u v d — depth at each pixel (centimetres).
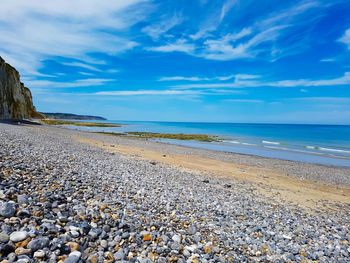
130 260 494
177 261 542
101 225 616
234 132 10931
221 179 2002
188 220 842
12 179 756
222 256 619
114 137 5588
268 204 1383
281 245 768
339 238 945
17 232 434
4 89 7344
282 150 4603
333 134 9750
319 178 2397
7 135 1905
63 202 705
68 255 439
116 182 1162
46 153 1446
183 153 3575
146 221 729
